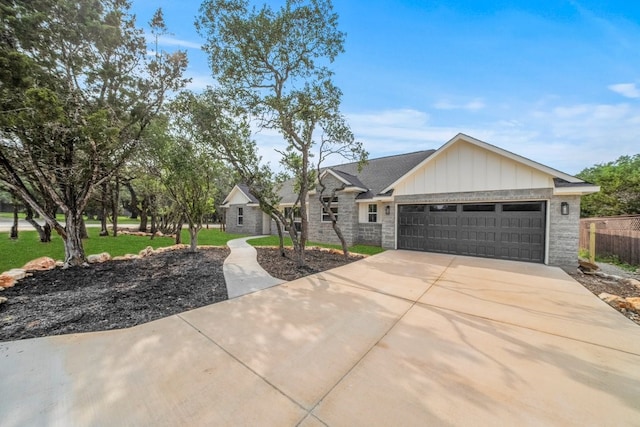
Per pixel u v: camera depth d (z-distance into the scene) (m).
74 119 6.48
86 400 2.37
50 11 6.47
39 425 2.08
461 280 6.52
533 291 5.65
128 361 3.00
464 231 10.12
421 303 4.92
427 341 3.49
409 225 11.53
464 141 9.90
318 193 15.09
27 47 6.31
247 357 3.09
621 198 17.44
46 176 7.12
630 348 3.34
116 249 11.01
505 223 9.26
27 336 3.58
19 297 5.07
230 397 2.42
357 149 9.25
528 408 2.30
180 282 6.27
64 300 4.96
